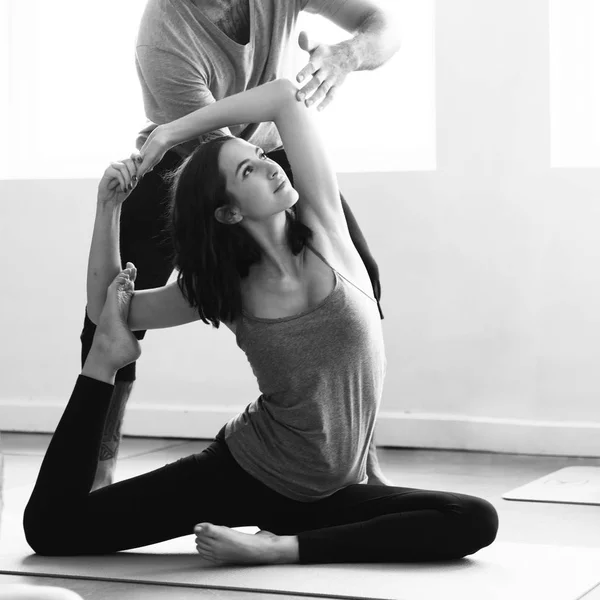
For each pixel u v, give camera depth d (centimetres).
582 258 406
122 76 495
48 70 501
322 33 448
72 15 497
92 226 475
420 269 424
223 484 246
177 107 302
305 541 236
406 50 448
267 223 237
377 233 428
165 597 213
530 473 366
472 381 419
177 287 252
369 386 242
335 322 236
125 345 252
